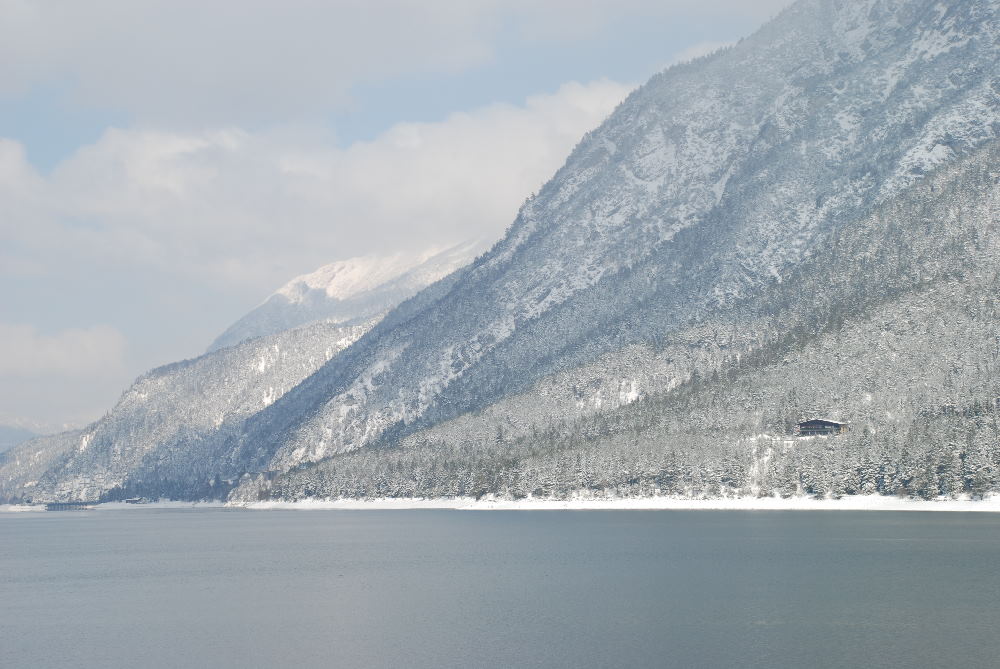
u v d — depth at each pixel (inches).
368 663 4719.5
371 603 6432.1
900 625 5187.0
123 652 5098.4
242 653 4990.2
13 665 4872.0
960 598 5910.4
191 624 5836.6
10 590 7751.0
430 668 4594.0
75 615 6318.9
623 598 6294.3
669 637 5044.3
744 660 4552.2
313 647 5083.7
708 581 6855.3
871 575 6835.6
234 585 7588.6
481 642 5088.6
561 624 5482.3
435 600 6491.1
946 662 4439.0
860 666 4404.5
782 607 5767.7
